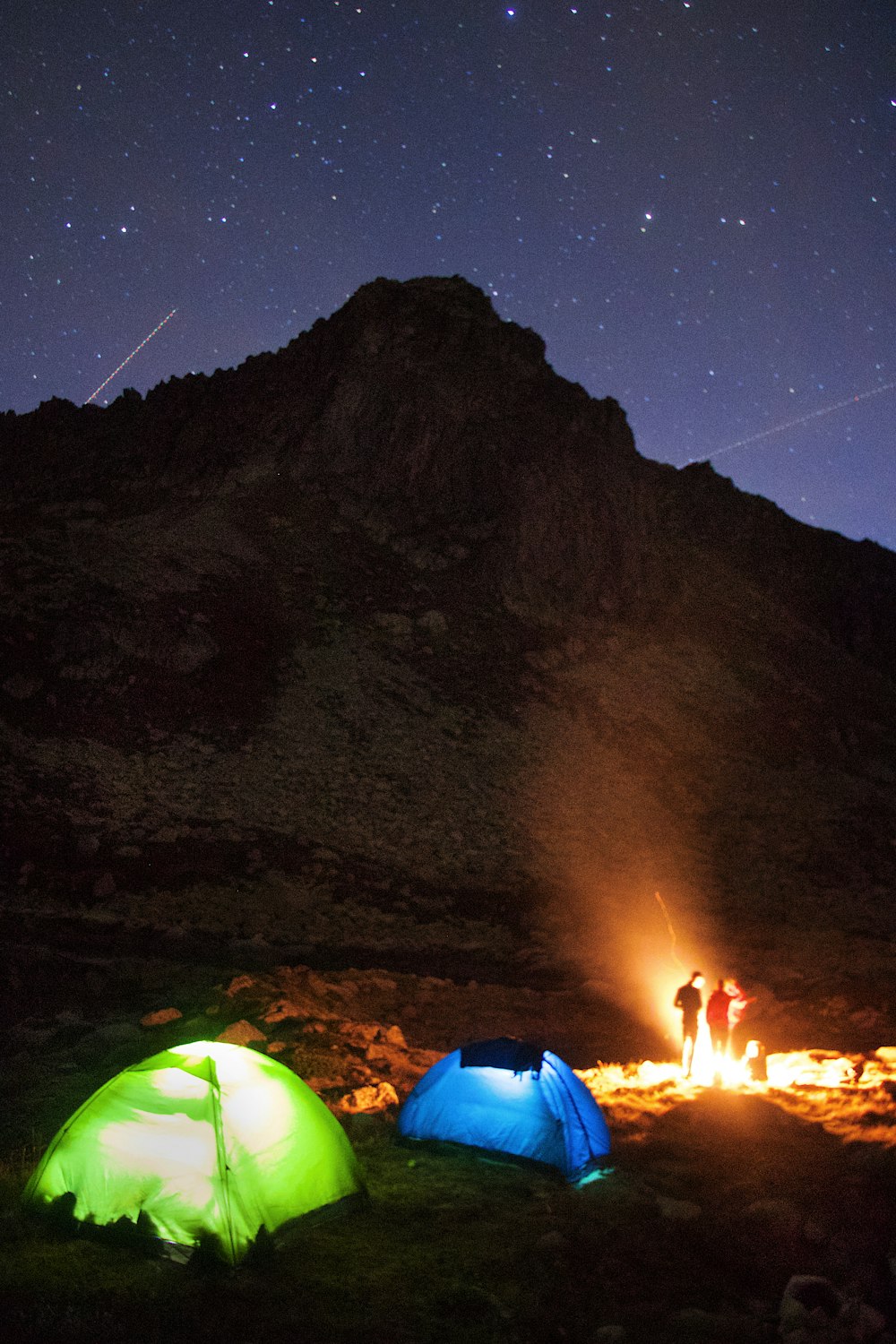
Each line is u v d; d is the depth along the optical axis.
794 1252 7.06
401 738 37.69
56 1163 7.45
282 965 20.39
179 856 27.17
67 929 21.45
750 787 41.94
